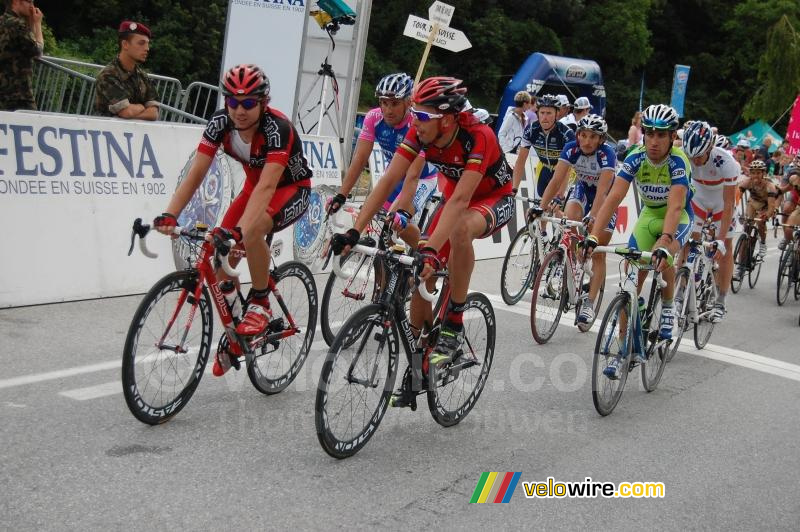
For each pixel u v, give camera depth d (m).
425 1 26.42
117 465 2.94
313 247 6.89
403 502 2.88
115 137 5.34
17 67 5.92
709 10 36.44
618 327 4.06
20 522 2.48
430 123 3.20
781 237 13.98
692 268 5.13
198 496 2.77
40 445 3.05
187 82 20.05
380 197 3.36
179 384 3.41
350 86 10.46
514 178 7.01
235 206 3.70
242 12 8.59
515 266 6.36
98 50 19.03
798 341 6.26
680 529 2.90
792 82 32.06
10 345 4.19
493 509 2.91
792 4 35.25
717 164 5.76
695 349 5.70
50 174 4.96
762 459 3.65
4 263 4.74
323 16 9.84
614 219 5.68
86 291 5.13
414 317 3.44
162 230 3.22
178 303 3.32
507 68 30.08
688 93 36.59
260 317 3.55
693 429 3.99
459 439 3.57
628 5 31.61
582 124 5.60
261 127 3.43
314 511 2.74
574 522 2.88
